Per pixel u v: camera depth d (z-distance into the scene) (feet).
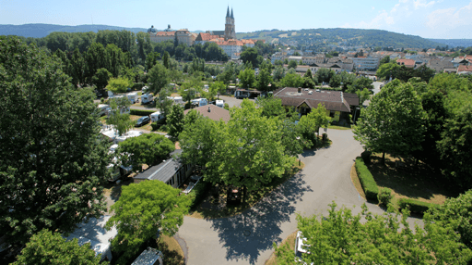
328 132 182.39
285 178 117.70
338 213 50.49
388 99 116.47
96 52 314.55
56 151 72.38
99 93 303.27
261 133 87.56
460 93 164.86
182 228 84.64
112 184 111.45
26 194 64.75
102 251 67.26
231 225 86.22
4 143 66.49
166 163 110.63
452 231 51.62
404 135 115.24
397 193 106.22
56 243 48.06
